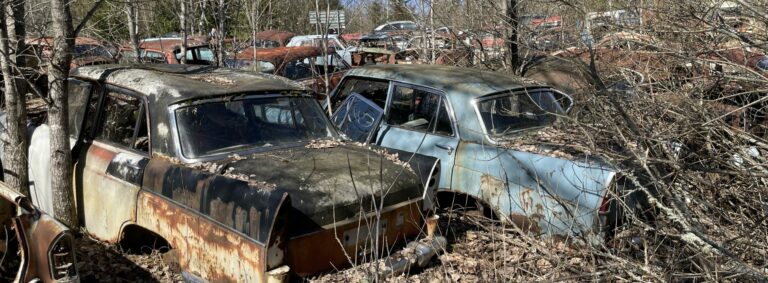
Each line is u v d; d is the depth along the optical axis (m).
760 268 3.49
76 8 7.64
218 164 4.11
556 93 6.37
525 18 8.20
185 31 10.67
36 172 5.23
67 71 4.73
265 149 4.49
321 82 11.07
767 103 4.57
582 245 4.26
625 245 4.35
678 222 3.68
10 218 3.44
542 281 3.72
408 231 4.21
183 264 3.92
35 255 3.27
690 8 4.33
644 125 4.18
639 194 4.61
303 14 15.37
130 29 9.13
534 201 4.88
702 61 4.30
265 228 3.42
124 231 4.45
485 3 8.31
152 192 4.16
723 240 3.72
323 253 3.70
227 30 12.66
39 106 5.95
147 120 4.47
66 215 4.79
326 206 3.70
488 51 8.82
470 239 4.93
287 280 3.45
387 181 4.11
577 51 6.45
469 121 5.55
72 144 4.97
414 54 11.33
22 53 5.10
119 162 4.50
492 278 4.09
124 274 4.38
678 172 3.72
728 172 3.83
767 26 4.06
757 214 3.88
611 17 5.57
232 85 4.82
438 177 4.39
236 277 3.57
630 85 4.37
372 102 6.12
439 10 9.38
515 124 5.61
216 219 3.68
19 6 5.02
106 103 4.91
